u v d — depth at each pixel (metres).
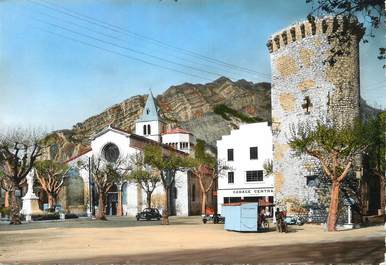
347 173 45.78
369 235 33.91
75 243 32.84
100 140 109.19
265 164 81.62
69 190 108.06
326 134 43.53
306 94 51.97
